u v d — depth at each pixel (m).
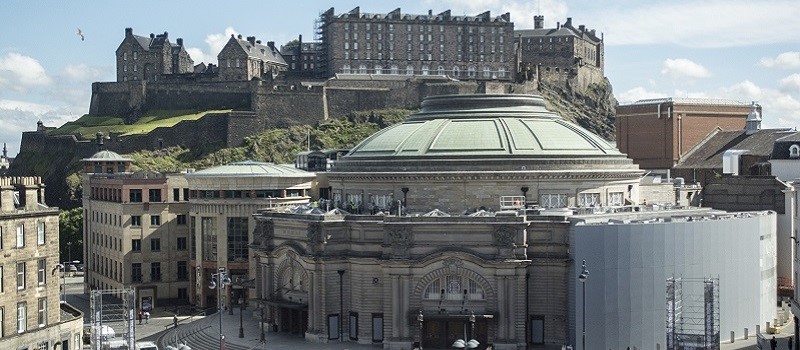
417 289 119.62
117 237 176.88
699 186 180.00
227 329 136.12
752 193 170.75
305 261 126.75
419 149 135.88
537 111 146.00
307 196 170.00
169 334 142.12
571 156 133.50
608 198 135.88
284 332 132.88
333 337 125.31
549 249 119.50
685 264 120.31
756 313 131.25
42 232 111.25
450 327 119.88
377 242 123.00
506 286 117.50
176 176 179.88
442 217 119.00
